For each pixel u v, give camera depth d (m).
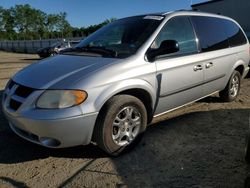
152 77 4.04
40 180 3.42
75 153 4.00
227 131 4.67
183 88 4.57
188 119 5.21
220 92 6.04
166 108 4.46
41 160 3.85
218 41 5.44
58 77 3.56
